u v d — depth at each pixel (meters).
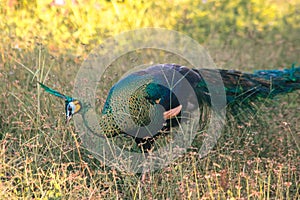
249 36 21.75
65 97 14.01
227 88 14.86
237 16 23.02
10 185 12.50
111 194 12.72
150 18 21.66
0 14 19.95
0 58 17.41
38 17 20.02
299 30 22.42
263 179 12.83
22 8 20.36
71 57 18.30
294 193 13.09
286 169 13.47
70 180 12.54
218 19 22.77
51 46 18.66
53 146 14.00
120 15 20.48
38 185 12.80
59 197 12.27
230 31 22.20
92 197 12.18
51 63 16.73
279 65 19.95
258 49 21.08
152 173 13.35
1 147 13.92
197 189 12.12
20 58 17.28
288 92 15.18
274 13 23.20
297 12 23.47
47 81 16.22
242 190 12.85
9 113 15.32
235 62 19.95
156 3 22.61
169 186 12.76
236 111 15.05
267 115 15.31
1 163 12.75
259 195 12.21
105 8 20.66
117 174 13.36
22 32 18.94
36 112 14.95
